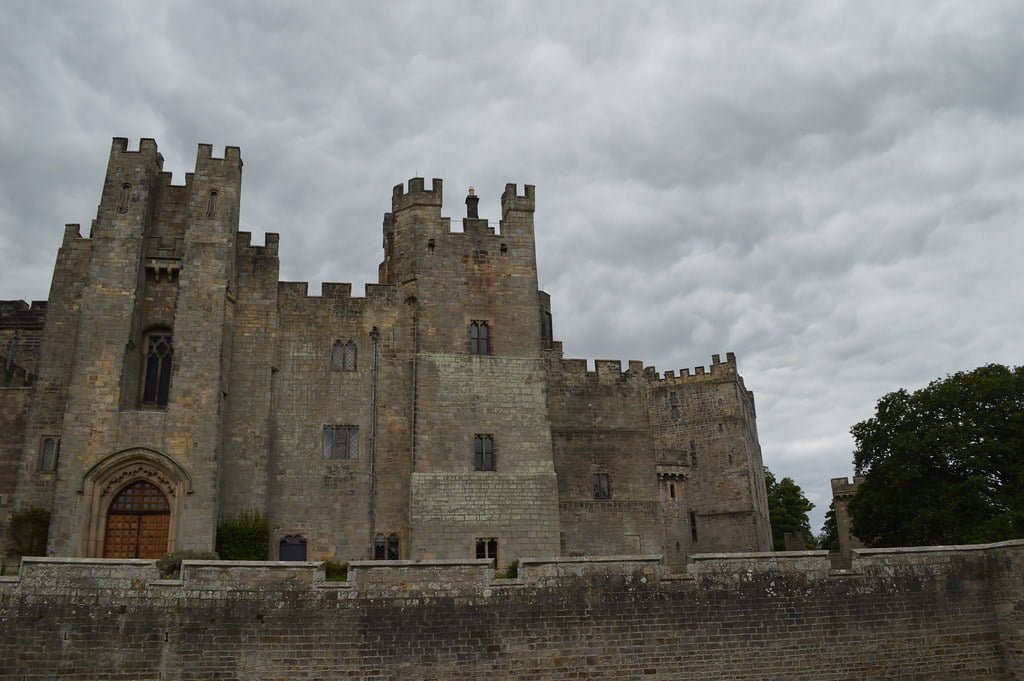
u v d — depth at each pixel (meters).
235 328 47.28
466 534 46.03
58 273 46.84
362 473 47.34
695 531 79.50
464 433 47.81
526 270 51.59
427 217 51.28
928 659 33.91
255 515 44.53
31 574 29.39
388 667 30.30
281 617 30.22
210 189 46.91
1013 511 52.19
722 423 81.31
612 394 56.81
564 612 31.97
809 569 34.25
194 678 29.27
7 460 44.16
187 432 42.53
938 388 60.38
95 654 29.00
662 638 32.34
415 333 49.59
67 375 45.25
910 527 56.06
